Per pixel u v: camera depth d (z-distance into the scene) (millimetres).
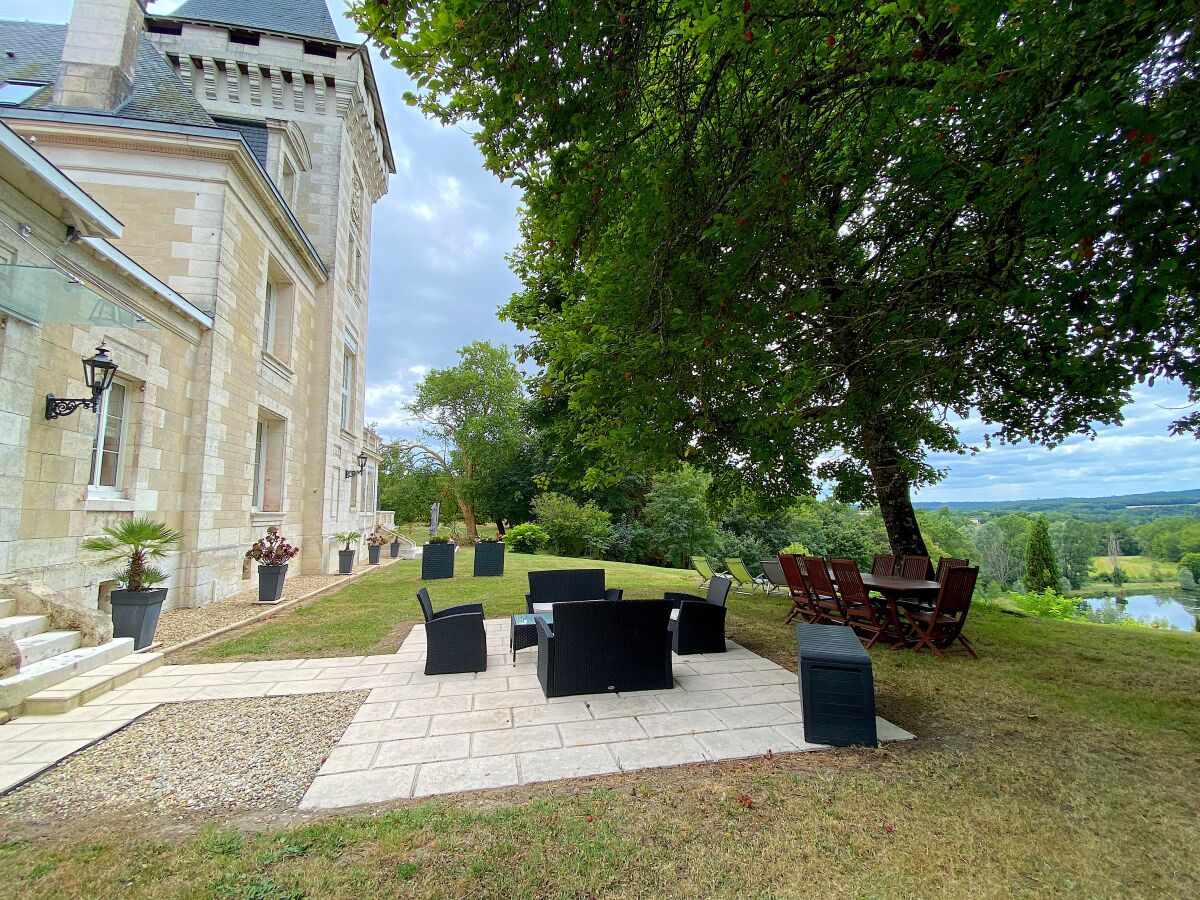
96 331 6977
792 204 4375
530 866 2502
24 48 11203
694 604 6430
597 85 3414
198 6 16562
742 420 6289
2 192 5551
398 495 38312
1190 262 3082
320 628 7789
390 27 3088
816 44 3631
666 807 3020
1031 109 3393
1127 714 4539
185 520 9094
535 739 3949
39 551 6117
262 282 11492
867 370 5922
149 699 4852
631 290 5137
